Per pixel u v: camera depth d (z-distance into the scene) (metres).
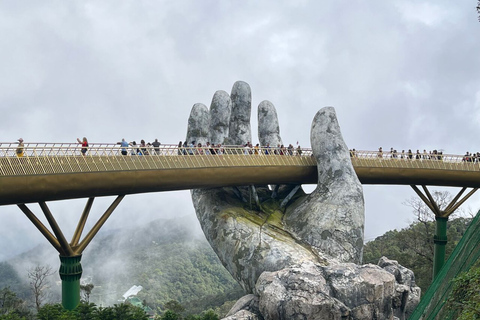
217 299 100.44
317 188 32.09
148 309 96.25
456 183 39.41
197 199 34.50
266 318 22.06
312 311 21.05
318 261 27.02
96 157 22.75
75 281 23.17
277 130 39.16
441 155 38.44
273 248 27.47
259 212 32.47
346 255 28.61
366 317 21.97
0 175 19.47
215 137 38.12
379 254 74.81
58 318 22.59
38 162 20.66
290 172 32.16
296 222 30.80
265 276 23.28
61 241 22.41
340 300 21.94
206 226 32.22
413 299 27.41
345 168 31.64
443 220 42.06
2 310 43.00
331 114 33.38
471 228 17.83
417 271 52.22
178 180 26.20
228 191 34.75
